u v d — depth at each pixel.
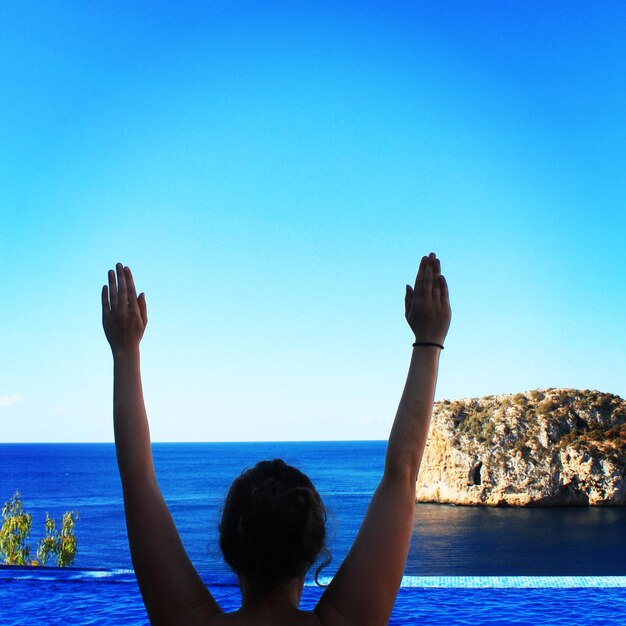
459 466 71.75
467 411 76.06
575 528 58.50
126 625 7.59
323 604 1.16
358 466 174.38
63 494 110.00
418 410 1.31
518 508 67.62
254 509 1.16
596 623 7.66
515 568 43.38
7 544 21.27
